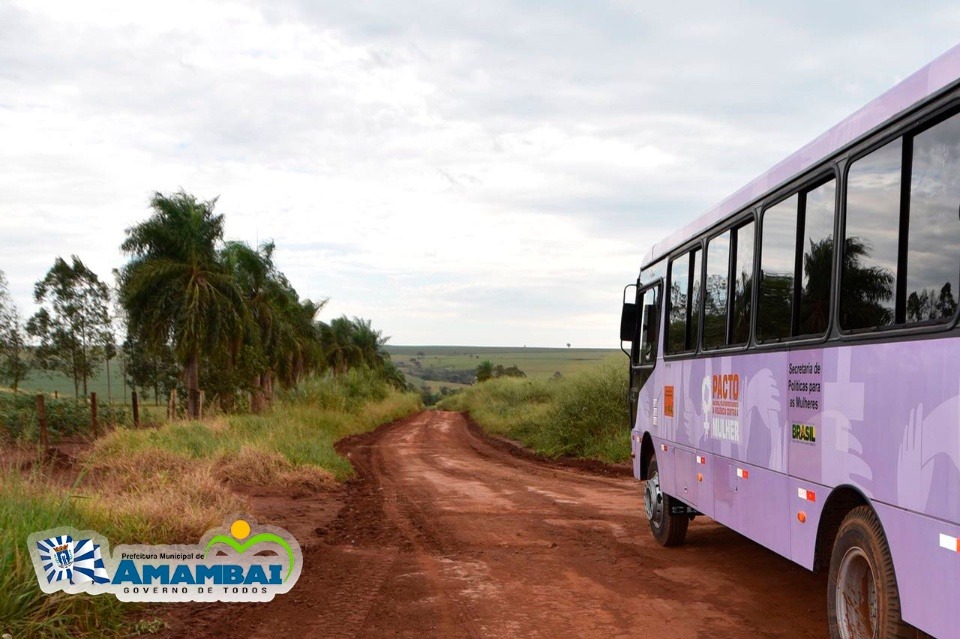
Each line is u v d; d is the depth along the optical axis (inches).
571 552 365.1
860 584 190.5
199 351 1179.3
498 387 2304.4
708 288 312.0
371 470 789.9
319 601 274.5
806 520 213.3
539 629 243.3
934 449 153.7
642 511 494.6
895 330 170.4
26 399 949.2
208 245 1256.8
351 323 3233.3
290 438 776.3
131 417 1026.1
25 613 214.4
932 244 159.9
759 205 258.8
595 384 967.6
